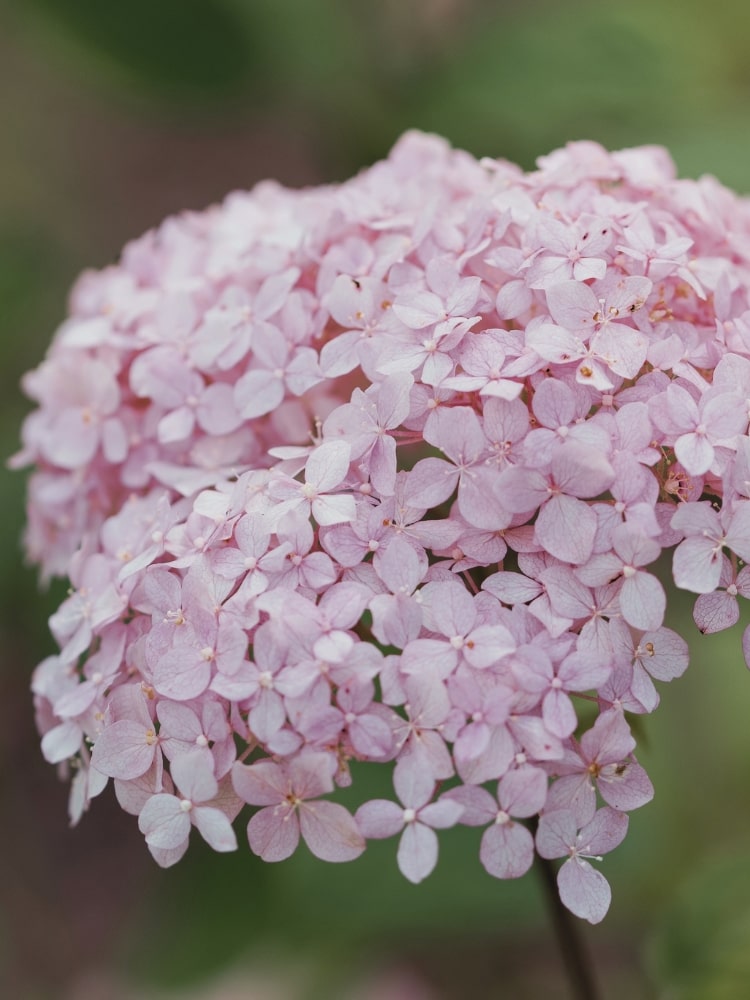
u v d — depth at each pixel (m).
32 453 0.46
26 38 0.80
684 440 0.37
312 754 0.36
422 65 0.61
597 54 0.59
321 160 0.63
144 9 0.58
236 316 0.42
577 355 0.38
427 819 0.36
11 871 0.71
